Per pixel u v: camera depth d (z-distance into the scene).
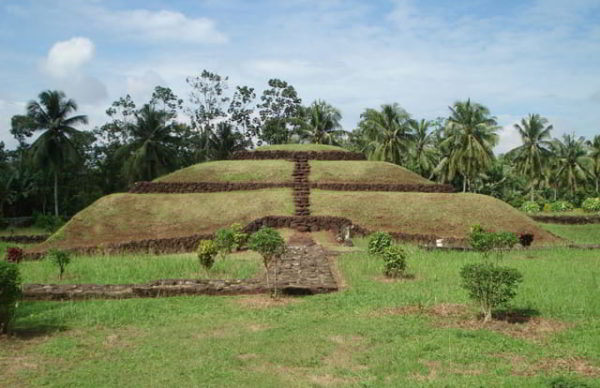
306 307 11.41
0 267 9.39
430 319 10.20
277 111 65.62
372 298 12.18
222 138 58.25
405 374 7.23
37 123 42.72
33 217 43.19
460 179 55.38
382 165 36.44
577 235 31.53
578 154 56.06
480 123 42.06
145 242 24.31
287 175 34.28
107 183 56.66
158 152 47.50
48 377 7.23
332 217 27.20
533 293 12.34
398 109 49.03
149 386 6.86
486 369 7.44
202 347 8.48
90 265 17.64
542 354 8.02
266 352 8.22
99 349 8.46
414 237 25.42
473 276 10.05
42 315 10.73
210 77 61.22
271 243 12.98
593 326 9.62
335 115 55.81
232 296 12.77
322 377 7.15
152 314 10.80
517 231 27.19
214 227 27.20
